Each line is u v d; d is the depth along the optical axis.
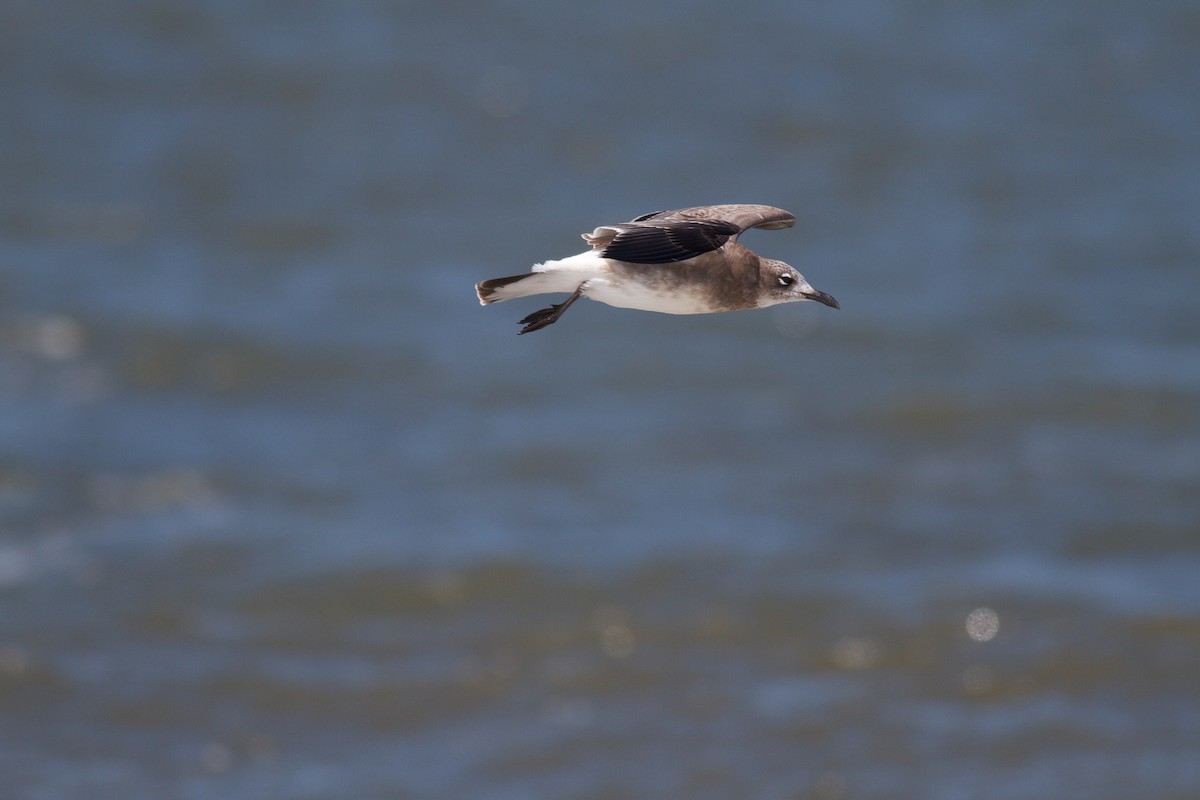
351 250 30.41
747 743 15.37
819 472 21.34
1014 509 20.19
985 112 38.91
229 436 22.33
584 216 32.66
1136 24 45.12
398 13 44.09
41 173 33.97
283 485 20.80
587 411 23.42
